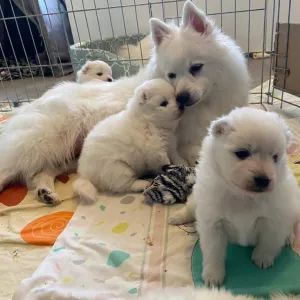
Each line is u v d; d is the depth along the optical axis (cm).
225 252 39
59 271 41
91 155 56
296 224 43
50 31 150
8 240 48
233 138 33
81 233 48
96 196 56
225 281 38
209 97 61
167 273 40
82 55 117
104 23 152
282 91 86
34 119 64
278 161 34
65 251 44
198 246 43
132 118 57
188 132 62
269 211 35
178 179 52
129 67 108
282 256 40
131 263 41
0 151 63
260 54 147
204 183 38
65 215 54
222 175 35
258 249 39
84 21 151
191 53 56
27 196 60
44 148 62
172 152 60
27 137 62
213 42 57
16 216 55
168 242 44
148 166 59
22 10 146
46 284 39
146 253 43
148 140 56
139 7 147
